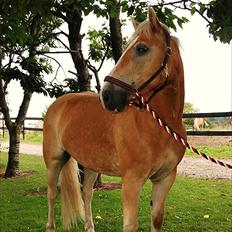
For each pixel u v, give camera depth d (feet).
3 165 36.83
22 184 25.86
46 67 26.73
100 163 12.00
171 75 9.70
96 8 17.31
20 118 29.99
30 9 14.98
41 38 29.27
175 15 15.93
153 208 11.04
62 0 21.93
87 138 12.14
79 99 13.43
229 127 53.26
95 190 23.32
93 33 25.59
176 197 21.07
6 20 19.21
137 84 9.21
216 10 12.78
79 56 23.07
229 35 12.71
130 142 10.34
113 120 11.13
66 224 14.07
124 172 10.59
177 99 10.24
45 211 18.15
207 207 18.80
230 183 25.35
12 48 26.63
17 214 17.60
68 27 22.90
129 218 10.18
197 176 28.58
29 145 56.29
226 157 37.32
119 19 22.33
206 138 48.91
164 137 10.20
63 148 13.80
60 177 14.19
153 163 10.32
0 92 28.94
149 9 9.32
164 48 9.40
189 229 15.31
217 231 15.08
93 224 15.03
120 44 22.39
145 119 10.17
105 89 9.16
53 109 14.25
